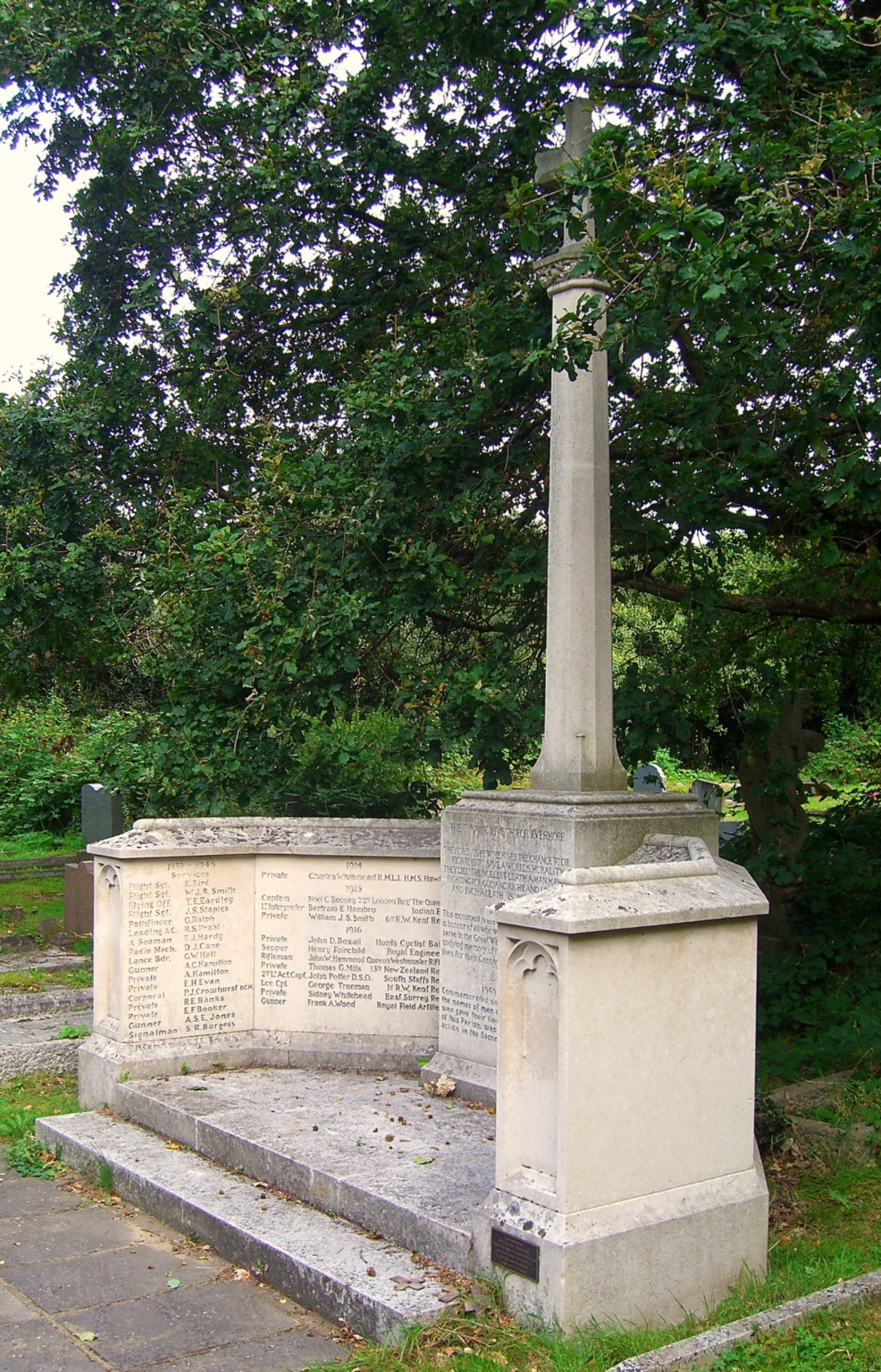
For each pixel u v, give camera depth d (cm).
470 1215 436
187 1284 450
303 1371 380
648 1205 403
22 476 958
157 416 1045
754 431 725
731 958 438
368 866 678
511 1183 406
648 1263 396
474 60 827
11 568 898
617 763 595
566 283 622
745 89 664
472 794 615
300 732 833
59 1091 720
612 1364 362
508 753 812
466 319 819
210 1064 664
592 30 672
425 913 671
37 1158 595
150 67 898
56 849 1917
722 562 919
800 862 844
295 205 937
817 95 626
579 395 592
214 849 673
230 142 966
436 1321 388
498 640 805
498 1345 375
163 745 800
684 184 555
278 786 820
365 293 991
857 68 663
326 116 885
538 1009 402
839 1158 555
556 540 595
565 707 587
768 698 852
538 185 671
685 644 820
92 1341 404
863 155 554
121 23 890
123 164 1003
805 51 620
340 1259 434
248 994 688
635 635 1038
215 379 1052
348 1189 472
